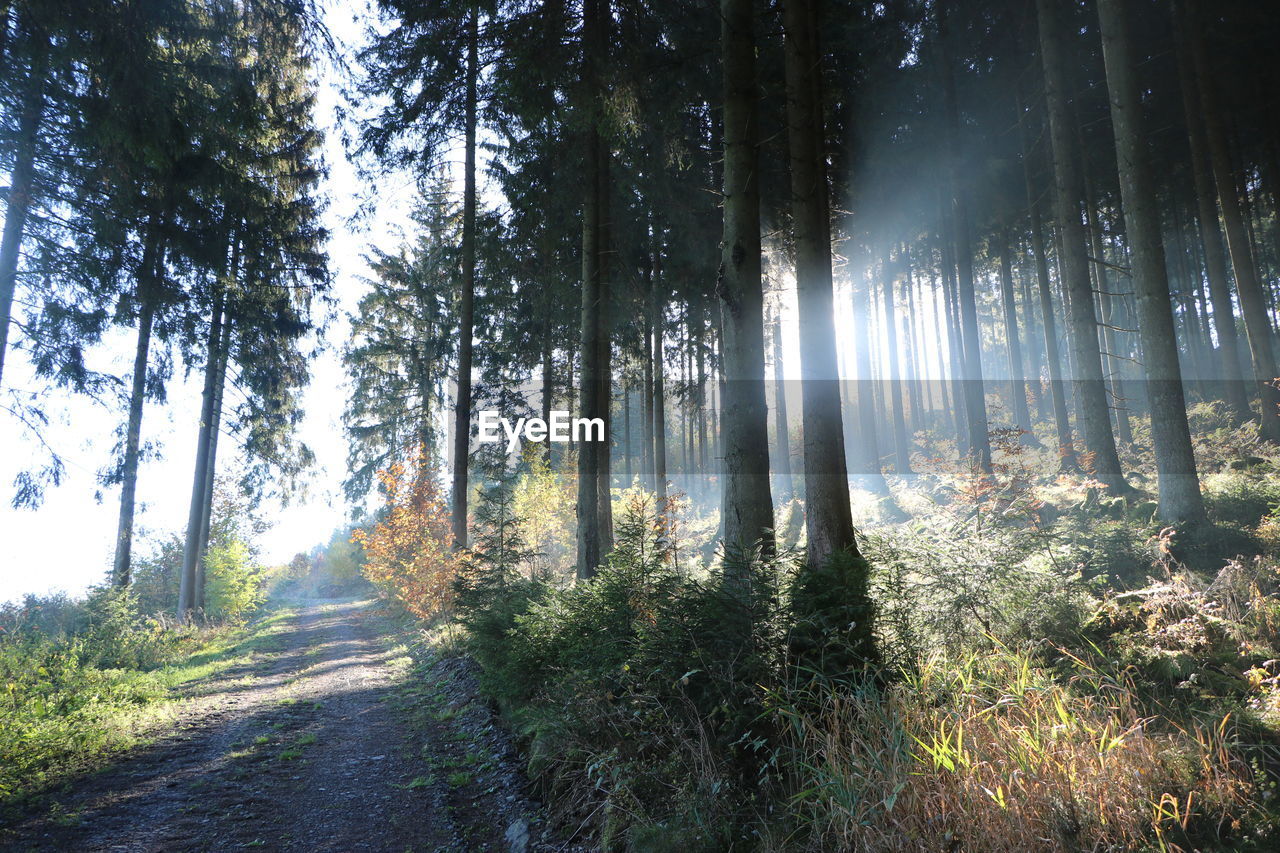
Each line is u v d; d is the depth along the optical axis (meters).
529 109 11.00
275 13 10.58
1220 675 4.27
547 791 5.29
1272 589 5.48
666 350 22.67
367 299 28.75
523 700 7.13
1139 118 8.95
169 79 9.48
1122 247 28.53
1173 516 7.89
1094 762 3.18
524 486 19.56
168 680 11.66
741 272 7.34
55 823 5.14
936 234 23.88
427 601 16.70
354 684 11.48
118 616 13.68
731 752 4.19
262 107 11.29
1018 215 23.33
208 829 5.08
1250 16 16.72
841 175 15.98
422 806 5.56
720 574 5.71
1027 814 2.96
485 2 10.17
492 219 15.73
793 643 4.67
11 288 10.79
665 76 11.04
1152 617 5.06
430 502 19.53
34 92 9.73
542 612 7.64
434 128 13.24
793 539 15.12
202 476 20.88
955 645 5.05
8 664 9.00
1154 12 17.97
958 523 8.82
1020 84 19.09
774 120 12.92
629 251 15.74
